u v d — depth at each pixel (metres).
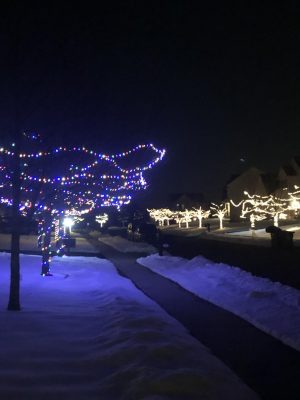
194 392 5.61
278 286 14.04
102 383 5.87
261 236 39.78
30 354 6.89
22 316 9.34
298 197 54.03
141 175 17.94
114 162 16.81
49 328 8.48
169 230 67.81
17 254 10.34
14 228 10.40
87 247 37.97
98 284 15.75
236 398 5.69
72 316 9.60
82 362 6.61
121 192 17.58
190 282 16.95
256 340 8.91
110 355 6.75
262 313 10.95
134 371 6.07
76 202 16.36
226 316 11.21
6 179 12.97
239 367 7.27
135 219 61.25
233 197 70.62
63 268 20.41
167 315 11.17
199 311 11.88
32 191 13.52
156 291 15.44
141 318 9.05
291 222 50.56
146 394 5.43
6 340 7.56
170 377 5.71
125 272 21.42
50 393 5.47
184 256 29.12
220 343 8.70
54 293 13.15
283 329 9.34
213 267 19.73
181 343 7.77
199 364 6.81
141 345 7.11
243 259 23.05
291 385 6.51
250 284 15.10
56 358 6.77
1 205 16.22
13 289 10.23
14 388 5.58
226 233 46.84
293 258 21.27
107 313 10.09
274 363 7.48
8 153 12.23
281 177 59.69
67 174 14.09
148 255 31.25
